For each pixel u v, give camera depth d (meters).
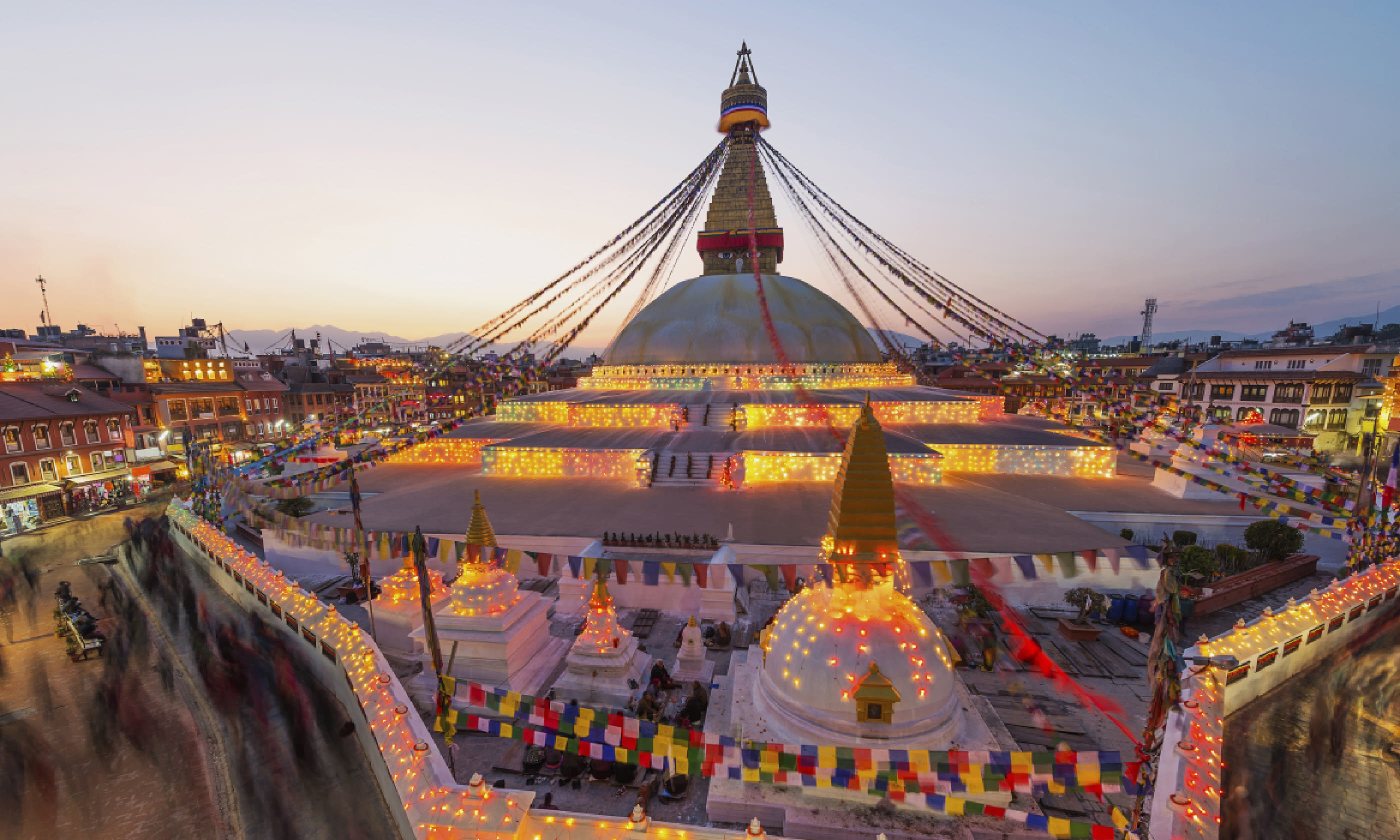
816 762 8.45
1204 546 22.06
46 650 17.31
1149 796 7.78
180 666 16.22
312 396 61.16
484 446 30.88
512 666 13.82
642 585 18.08
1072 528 19.78
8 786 11.50
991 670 14.50
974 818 9.18
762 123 43.44
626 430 34.91
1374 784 10.72
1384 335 76.81
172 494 37.38
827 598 10.48
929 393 39.56
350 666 12.95
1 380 37.44
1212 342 61.72
